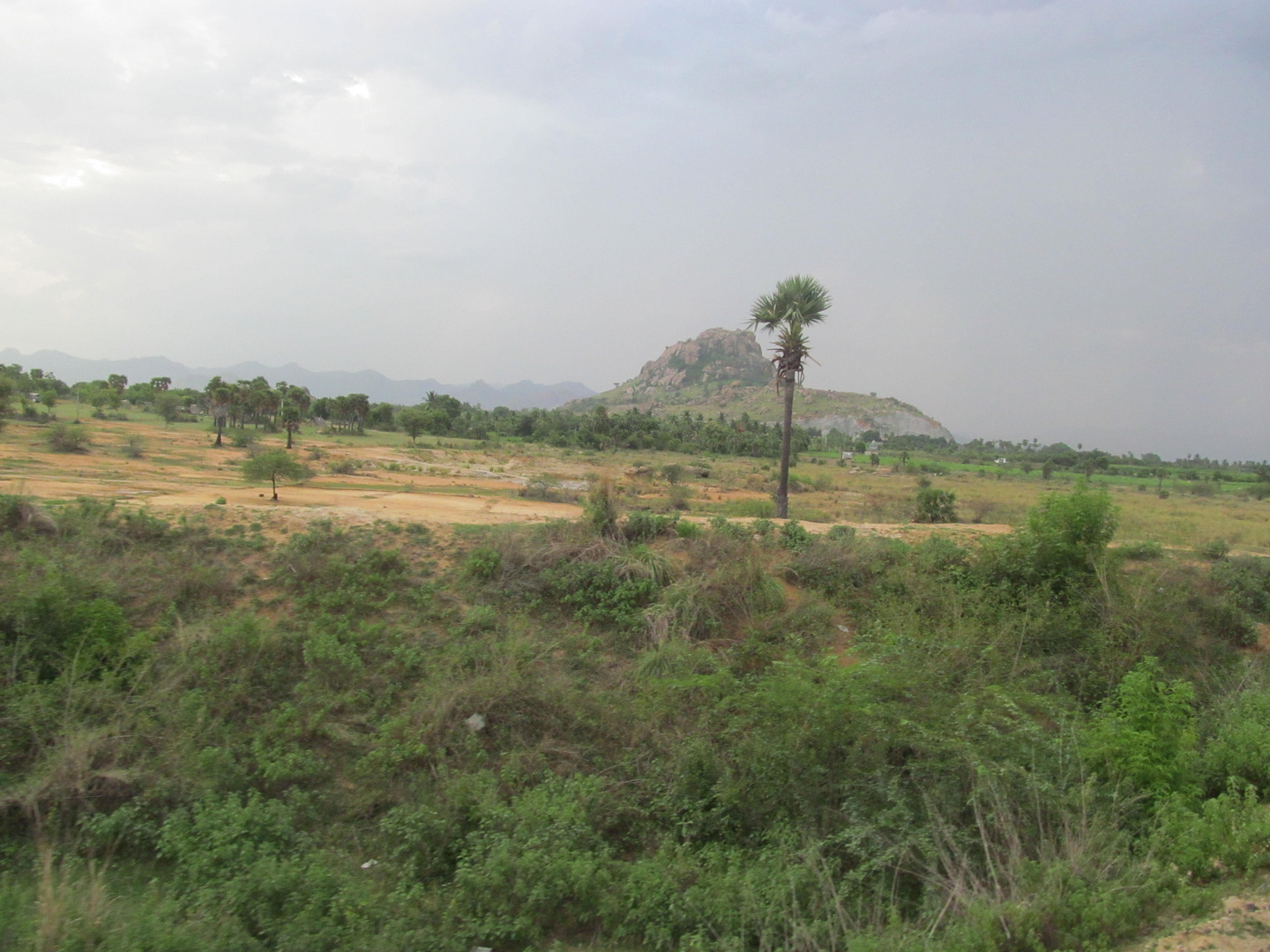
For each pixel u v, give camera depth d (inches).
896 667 296.5
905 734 259.3
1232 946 164.2
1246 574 473.7
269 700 323.9
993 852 214.7
